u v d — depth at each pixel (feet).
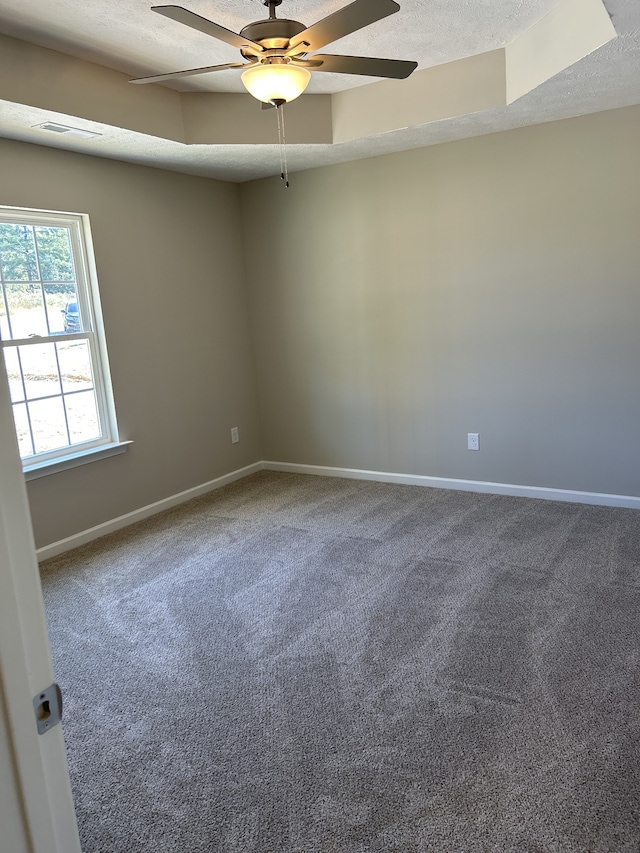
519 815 5.56
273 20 6.61
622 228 11.84
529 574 10.09
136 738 6.90
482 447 14.17
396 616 9.11
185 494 15.10
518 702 7.06
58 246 12.10
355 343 15.43
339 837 5.46
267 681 7.79
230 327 16.28
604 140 11.66
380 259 14.61
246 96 11.93
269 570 10.95
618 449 12.65
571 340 12.72
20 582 2.02
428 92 11.41
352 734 6.74
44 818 2.14
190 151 12.32
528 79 9.98
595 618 8.67
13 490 1.98
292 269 15.96
